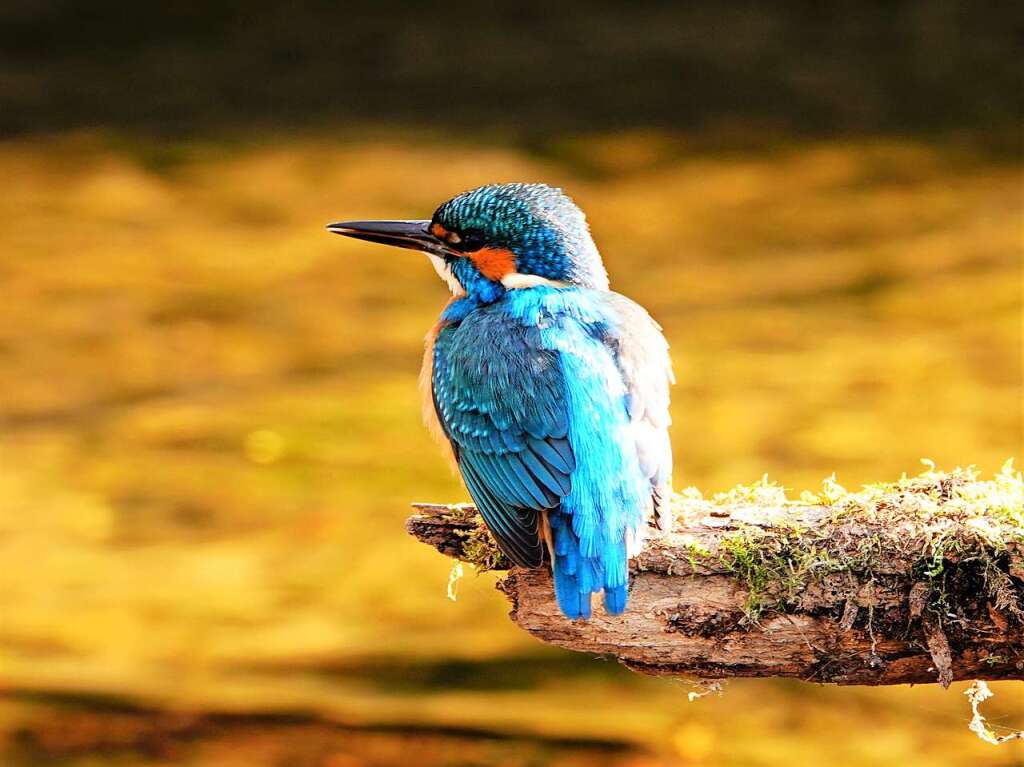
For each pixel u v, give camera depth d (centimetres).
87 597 1161
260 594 1166
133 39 2819
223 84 2588
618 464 610
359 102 2498
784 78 2556
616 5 2958
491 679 1062
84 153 2283
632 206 2059
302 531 1274
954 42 2677
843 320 1708
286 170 2192
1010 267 1839
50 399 1534
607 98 2477
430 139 2300
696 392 1538
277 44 2773
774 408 1498
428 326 1742
